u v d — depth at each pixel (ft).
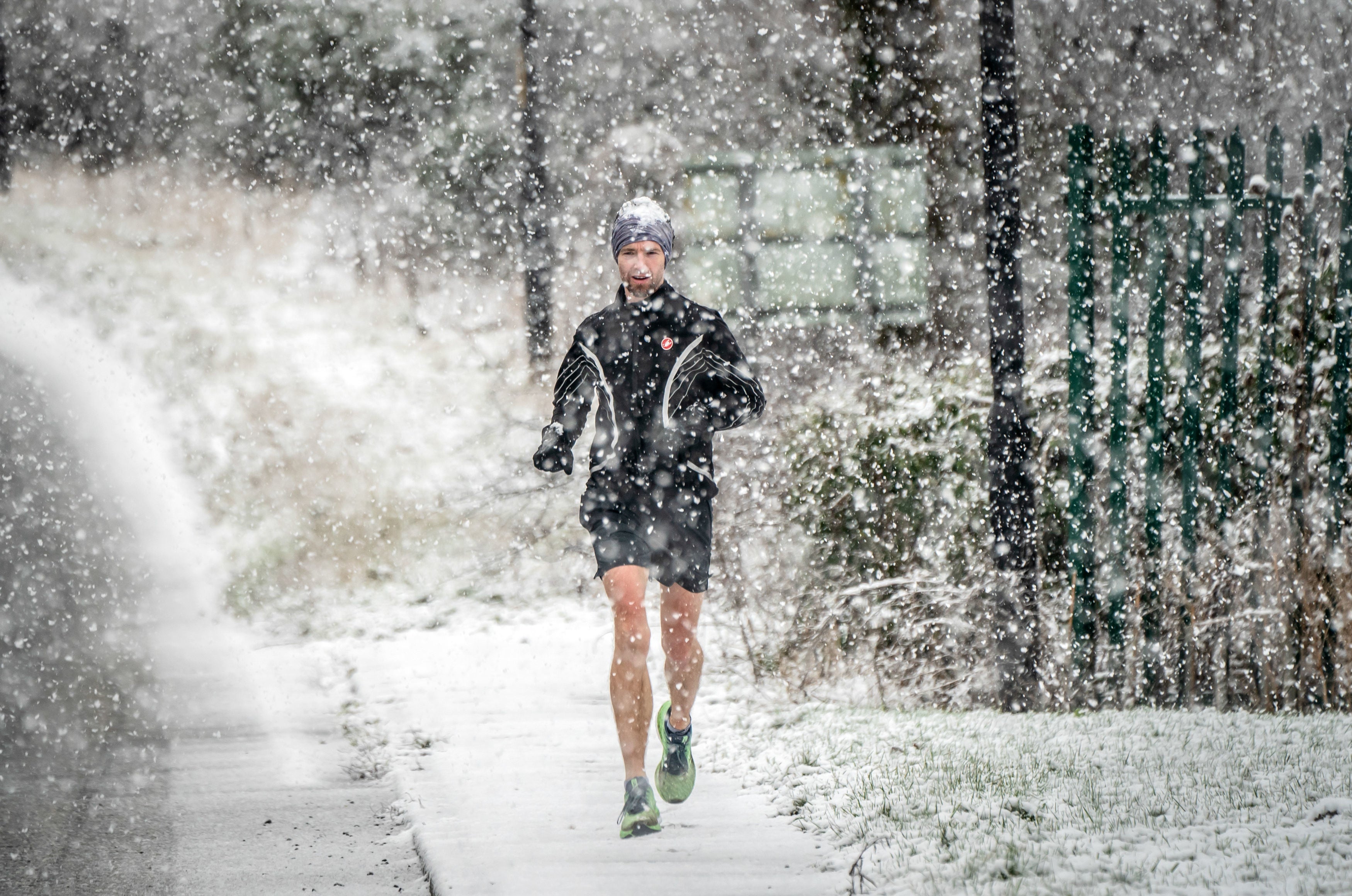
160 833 50.93
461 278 235.20
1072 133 72.13
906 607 81.61
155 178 264.93
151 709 70.74
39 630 84.23
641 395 51.29
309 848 49.29
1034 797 49.32
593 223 191.52
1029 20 150.92
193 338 190.60
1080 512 74.49
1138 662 75.56
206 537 117.19
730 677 81.97
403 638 97.60
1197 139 72.43
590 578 117.60
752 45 171.42
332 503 129.39
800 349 137.59
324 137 246.06
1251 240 97.66
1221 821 44.32
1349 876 37.42
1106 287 123.54
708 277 154.51
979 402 84.79
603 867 44.68
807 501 86.69
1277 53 142.20
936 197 125.39
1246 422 78.13
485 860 45.57
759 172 153.07
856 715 71.67
